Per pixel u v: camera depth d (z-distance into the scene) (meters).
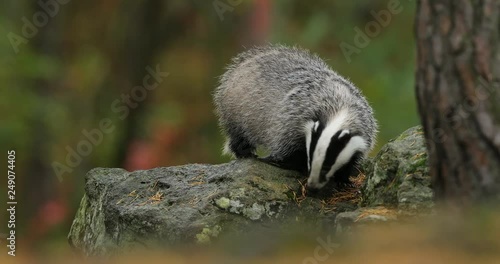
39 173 21.44
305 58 12.84
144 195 11.23
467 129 8.07
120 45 24.78
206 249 9.95
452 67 8.07
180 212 10.47
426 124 8.38
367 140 11.57
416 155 10.03
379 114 22.53
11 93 20.64
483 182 8.05
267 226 10.35
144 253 10.25
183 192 11.00
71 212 21.27
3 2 23.72
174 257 9.80
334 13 24.69
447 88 8.12
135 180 11.62
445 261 6.96
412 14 24.33
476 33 7.96
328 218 10.35
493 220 7.54
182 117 24.27
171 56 24.89
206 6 24.08
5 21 21.88
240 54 13.61
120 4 24.78
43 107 21.00
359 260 7.68
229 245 9.67
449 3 8.02
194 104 24.62
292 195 10.74
